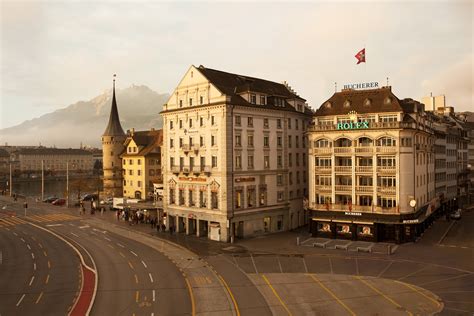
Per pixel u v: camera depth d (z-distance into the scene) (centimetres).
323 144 7206
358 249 6062
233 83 7762
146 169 11612
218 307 3831
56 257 5809
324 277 4778
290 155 8269
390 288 4350
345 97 7412
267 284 4538
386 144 6631
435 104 11825
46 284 4541
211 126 7150
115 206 9412
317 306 3853
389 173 6575
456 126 10912
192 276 4866
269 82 8869
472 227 7875
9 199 13538
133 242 6862
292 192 8288
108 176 13225
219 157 6994
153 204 8638
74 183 16862
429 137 7912
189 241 6931
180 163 7762
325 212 7019
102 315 3628
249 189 7300
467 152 11819
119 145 13300
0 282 4625
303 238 7075
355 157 6862
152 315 3631
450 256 5644
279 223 7981
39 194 17825
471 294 4131
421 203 7206
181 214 7675
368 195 6762
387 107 6825
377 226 6650
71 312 3700
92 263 5469
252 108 7350
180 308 3800
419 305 3853
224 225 6894
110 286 4466
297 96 8681
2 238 7212
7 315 3638
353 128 6806
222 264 5419
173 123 7925
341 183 7112
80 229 8075
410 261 5412
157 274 4944
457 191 10700
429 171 7919
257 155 7469
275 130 7869
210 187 7144
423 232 7375
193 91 7494
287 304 3912
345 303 3928
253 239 7088
